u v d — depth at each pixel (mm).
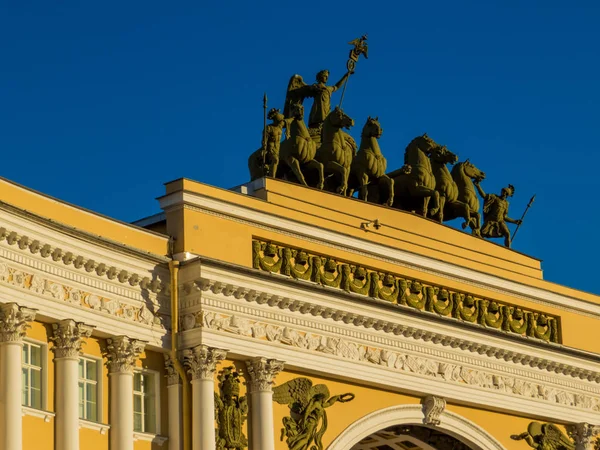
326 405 78812
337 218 82125
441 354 85562
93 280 70000
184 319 73625
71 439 66750
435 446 88188
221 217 75875
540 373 91938
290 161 82625
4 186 66188
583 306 95562
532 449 91312
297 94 87625
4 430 63531
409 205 89688
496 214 94375
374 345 81562
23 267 66250
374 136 87062
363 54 91375
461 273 87500
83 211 70062
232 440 73625
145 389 72875
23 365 66562
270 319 76375
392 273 83812
